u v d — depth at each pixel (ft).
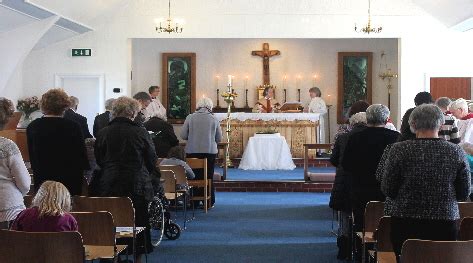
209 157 34.58
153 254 24.27
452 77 50.52
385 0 50.49
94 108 51.47
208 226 30.12
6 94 48.73
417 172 13.26
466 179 13.44
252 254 24.43
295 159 52.42
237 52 61.05
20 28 43.60
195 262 23.08
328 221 31.55
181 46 60.80
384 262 15.11
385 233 15.37
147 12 50.85
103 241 15.92
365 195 19.85
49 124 18.71
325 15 50.49
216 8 50.62
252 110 58.34
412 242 11.85
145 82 60.70
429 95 22.18
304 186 42.24
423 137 13.64
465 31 50.03
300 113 52.70
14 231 12.74
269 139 49.39
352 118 22.08
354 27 50.47
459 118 23.12
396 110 60.23
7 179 15.99
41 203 14.10
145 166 20.04
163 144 30.68
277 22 50.65
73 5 43.65
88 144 22.79
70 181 18.83
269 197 39.86
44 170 18.67
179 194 28.71
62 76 51.24
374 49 60.49
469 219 13.99
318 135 52.90
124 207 17.92
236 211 34.47
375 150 19.66
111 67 51.16
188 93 60.80
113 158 19.72
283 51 61.05
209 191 35.12
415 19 50.52
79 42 51.13
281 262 23.17
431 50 50.60
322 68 60.80
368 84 60.49
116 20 51.03
